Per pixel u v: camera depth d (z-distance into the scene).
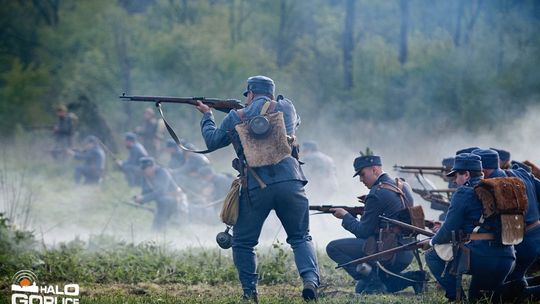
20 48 90.44
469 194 16.38
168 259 23.11
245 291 16.62
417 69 64.75
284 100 16.66
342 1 82.44
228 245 16.86
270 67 74.06
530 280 18.17
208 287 20.67
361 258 18.25
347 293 19.45
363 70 72.00
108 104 74.62
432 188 28.41
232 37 82.06
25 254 22.78
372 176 18.92
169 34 77.88
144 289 20.16
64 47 87.38
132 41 79.50
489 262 16.33
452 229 16.45
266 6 85.56
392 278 19.16
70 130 60.22
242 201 16.38
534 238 17.27
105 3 86.38
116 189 48.88
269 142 16.05
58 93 81.88
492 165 17.36
